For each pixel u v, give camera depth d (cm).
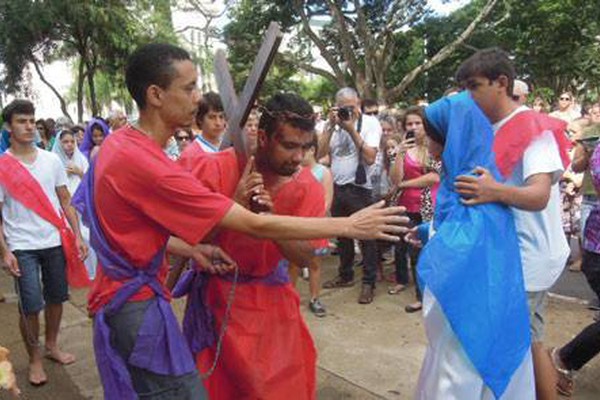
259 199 195
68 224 377
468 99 214
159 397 185
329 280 529
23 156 353
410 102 2464
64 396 335
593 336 289
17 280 347
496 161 220
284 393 217
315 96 3011
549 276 235
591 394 311
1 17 1691
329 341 394
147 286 183
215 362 211
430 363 221
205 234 173
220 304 219
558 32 2230
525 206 212
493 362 202
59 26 1741
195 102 181
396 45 2345
